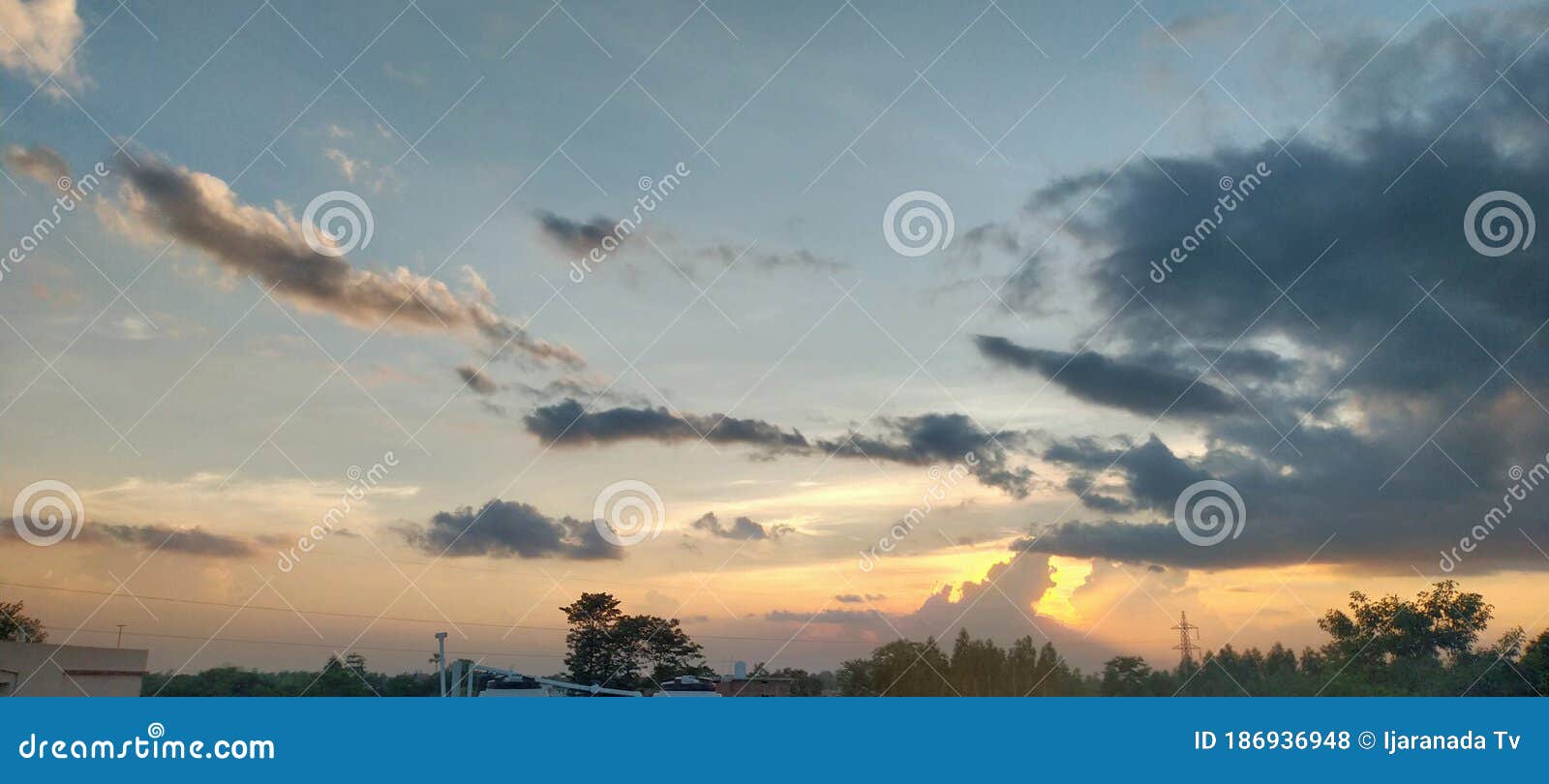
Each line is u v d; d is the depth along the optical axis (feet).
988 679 73.15
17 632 64.69
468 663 72.28
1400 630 71.67
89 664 64.08
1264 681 71.41
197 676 67.62
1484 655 70.44
